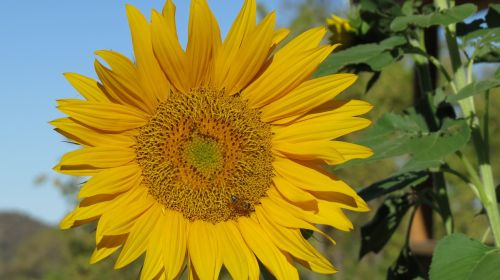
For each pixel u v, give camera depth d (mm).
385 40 826
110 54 675
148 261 691
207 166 726
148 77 702
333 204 710
